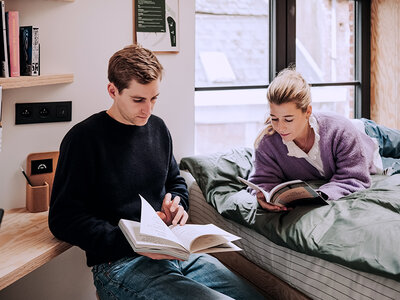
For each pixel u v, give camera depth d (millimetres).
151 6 2184
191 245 1370
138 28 2160
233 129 4598
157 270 1433
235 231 1892
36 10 1922
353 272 1368
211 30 4449
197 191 2191
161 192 1682
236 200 1871
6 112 1891
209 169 2176
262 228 1675
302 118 1732
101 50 2082
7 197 1931
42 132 1980
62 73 2000
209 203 2047
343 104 3266
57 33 1977
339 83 2998
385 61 2951
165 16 2225
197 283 1386
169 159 1750
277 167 1938
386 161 2338
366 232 1409
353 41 3104
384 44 2943
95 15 2053
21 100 1919
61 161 1513
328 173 1932
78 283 2125
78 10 2012
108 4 2078
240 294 1470
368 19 3010
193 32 2311
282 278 1640
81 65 2041
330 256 1399
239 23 4395
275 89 1691
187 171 2281
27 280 2027
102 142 1532
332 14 3254
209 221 2080
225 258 1995
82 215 1466
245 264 1847
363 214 1534
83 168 1490
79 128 1517
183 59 2307
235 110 4551
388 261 1271
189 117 2359
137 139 1610
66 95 2018
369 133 2521
